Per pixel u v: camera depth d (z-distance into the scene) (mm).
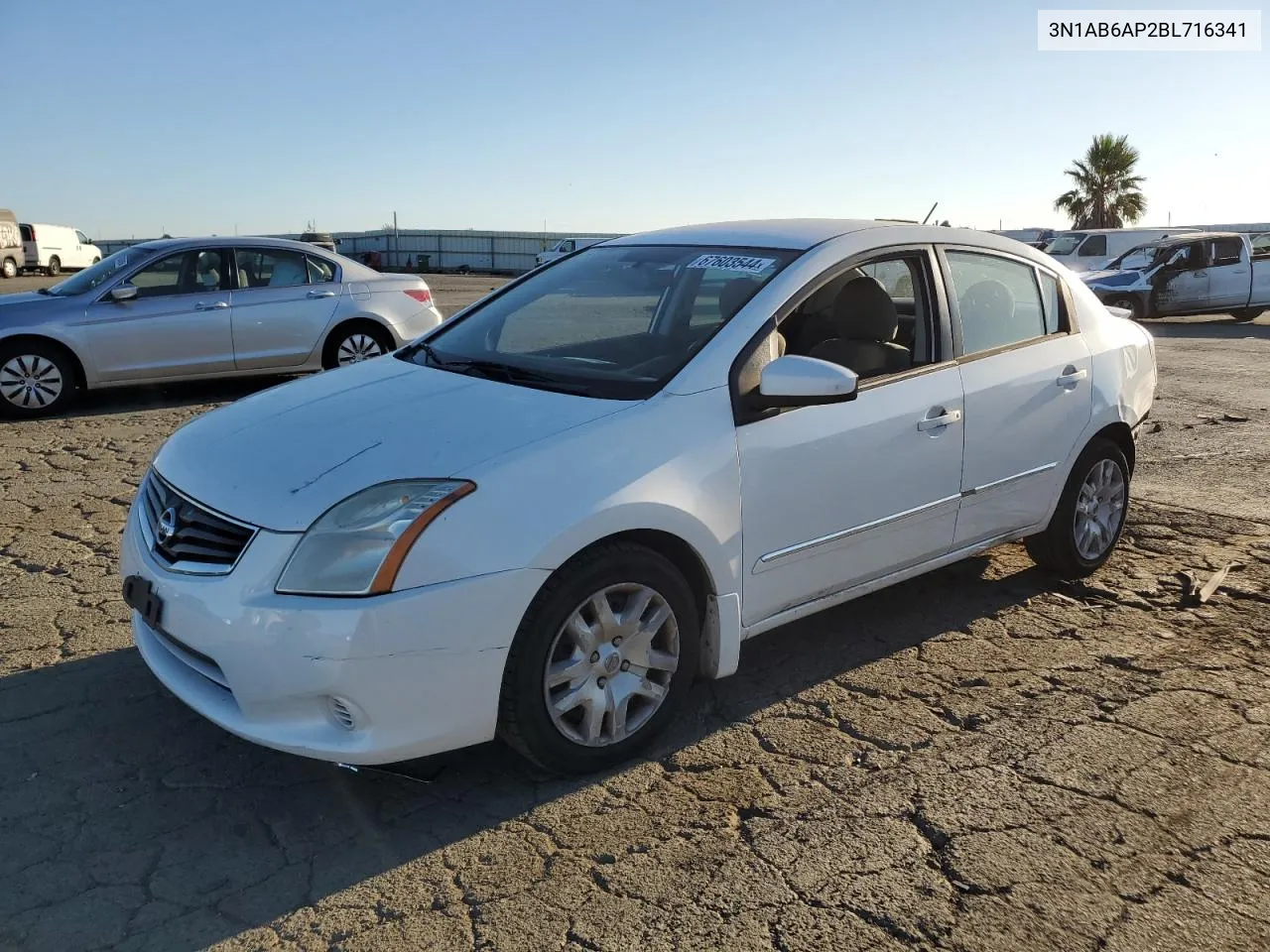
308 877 2715
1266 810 3023
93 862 2758
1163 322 19203
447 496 2811
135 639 3373
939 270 4098
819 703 3666
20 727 3426
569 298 4109
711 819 2973
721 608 3365
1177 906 2611
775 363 3289
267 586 2764
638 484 3068
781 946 2465
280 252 9664
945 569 5008
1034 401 4312
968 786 3139
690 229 4395
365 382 3719
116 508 5949
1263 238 19812
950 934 2508
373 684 2723
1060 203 47062
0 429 8195
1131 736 3439
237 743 3367
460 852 2822
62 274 43125
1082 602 4602
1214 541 5395
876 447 3723
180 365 9156
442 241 53156
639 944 2469
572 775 3166
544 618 2922
